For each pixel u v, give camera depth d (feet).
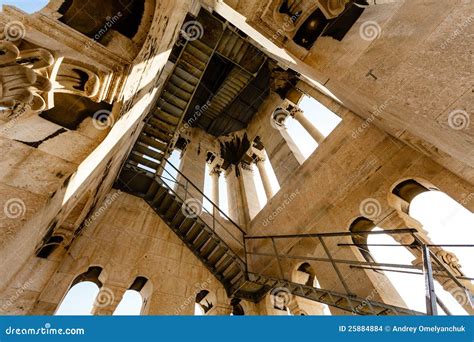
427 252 12.50
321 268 24.36
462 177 19.13
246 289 26.37
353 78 11.25
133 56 12.16
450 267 18.21
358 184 25.08
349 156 26.55
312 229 27.14
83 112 11.18
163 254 25.30
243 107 51.80
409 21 9.26
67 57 9.50
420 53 8.91
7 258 7.75
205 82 50.60
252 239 33.06
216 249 26.30
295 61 15.30
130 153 28.60
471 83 7.89
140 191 29.09
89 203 18.10
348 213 24.89
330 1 11.27
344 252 23.47
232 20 15.90
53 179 8.50
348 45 11.19
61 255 19.03
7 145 8.52
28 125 9.59
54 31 9.88
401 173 22.54
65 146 9.61
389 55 9.78
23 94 7.59
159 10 12.66
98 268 22.03
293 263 26.96
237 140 52.34
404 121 12.04
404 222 21.35
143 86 15.11
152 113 30.86
